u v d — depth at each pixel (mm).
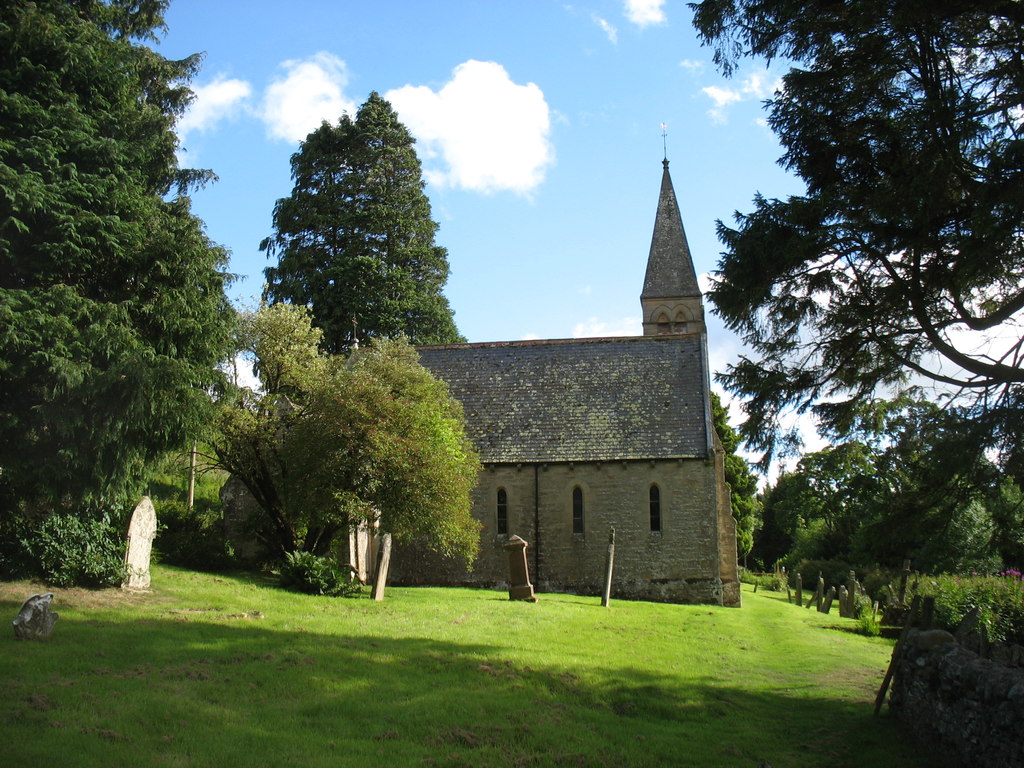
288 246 50781
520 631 19250
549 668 15180
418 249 50281
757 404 15031
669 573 32281
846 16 13156
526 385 36625
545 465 33656
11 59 17781
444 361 38469
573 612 23484
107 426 17172
